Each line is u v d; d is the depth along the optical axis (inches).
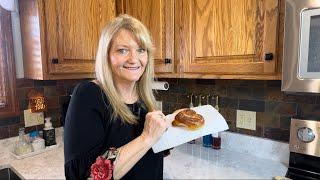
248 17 39.8
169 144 33.6
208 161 49.7
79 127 30.5
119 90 36.2
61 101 66.6
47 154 57.1
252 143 54.2
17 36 57.6
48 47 48.9
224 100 58.6
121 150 30.3
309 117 45.6
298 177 43.8
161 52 52.8
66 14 50.8
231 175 24.7
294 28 33.2
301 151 44.3
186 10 47.9
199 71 47.2
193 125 35.7
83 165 29.8
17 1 54.7
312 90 32.4
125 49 33.4
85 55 54.3
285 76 34.7
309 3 31.5
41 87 62.7
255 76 40.1
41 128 63.4
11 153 56.1
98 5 55.9
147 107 38.8
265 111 52.4
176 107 67.4
